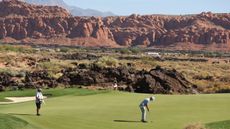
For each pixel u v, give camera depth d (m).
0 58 135.12
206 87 79.81
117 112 35.53
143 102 31.66
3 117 29.30
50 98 47.25
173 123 30.28
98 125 29.59
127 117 33.09
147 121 31.19
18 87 70.12
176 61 190.62
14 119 29.22
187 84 66.62
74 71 77.31
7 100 51.59
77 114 34.31
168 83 64.25
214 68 149.62
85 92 51.28
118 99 45.00
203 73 116.31
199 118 31.94
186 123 29.50
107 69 75.75
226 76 108.81
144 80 63.75
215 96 45.44
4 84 74.38
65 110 36.84
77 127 28.73
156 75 64.88
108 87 69.56
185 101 41.47
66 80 73.44
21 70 102.12
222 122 29.25
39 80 78.00
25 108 39.84
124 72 74.56
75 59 179.00
